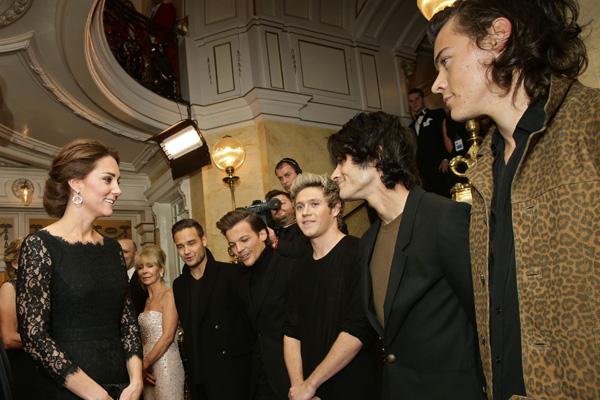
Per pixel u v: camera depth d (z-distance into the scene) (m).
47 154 7.32
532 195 1.09
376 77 8.14
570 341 0.98
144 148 7.66
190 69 7.21
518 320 1.15
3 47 4.88
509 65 1.14
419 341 1.51
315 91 7.46
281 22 7.47
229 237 3.05
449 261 1.48
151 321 3.91
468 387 1.42
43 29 4.83
